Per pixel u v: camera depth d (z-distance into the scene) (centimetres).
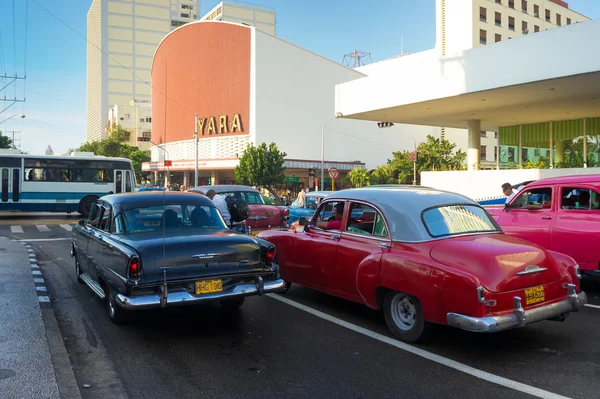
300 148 6278
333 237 623
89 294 757
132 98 13188
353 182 4947
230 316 629
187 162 6481
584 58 1482
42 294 705
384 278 512
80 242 758
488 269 443
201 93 6644
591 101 1966
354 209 606
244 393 397
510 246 480
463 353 483
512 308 446
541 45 1579
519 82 1641
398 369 443
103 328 580
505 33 4481
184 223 612
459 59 1823
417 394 391
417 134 7419
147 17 13350
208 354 491
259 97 5966
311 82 6381
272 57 6069
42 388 380
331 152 6550
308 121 6347
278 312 648
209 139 6500
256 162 4709
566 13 5006
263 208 1186
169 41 7294
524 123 2633
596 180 754
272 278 565
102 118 12888
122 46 13088
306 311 652
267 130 6016
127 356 487
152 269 498
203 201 646
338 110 2361
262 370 446
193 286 516
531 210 835
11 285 742
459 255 464
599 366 448
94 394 396
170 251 507
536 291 465
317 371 442
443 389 399
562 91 1775
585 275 828
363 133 6881
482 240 498
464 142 7650
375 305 536
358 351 493
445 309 452
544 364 453
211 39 6481
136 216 600
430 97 1938
